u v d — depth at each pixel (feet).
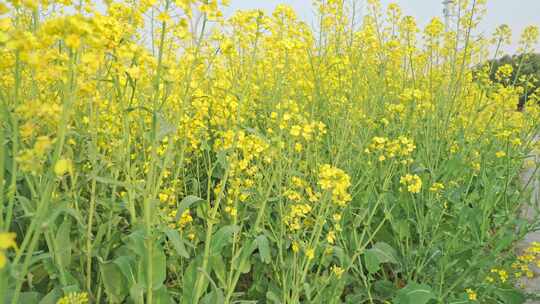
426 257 10.57
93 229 8.47
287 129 9.43
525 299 9.18
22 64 7.45
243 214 8.90
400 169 12.21
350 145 11.16
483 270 9.75
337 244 10.08
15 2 4.61
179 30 6.36
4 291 4.77
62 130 4.43
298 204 8.65
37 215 4.54
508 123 15.85
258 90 14.12
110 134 8.11
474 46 15.17
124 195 8.33
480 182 13.48
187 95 7.04
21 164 4.29
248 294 9.38
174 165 10.13
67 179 9.23
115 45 6.21
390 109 12.62
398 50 15.35
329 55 14.12
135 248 6.46
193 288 7.39
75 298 6.34
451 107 12.60
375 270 8.93
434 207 10.61
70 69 4.43
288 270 8.04
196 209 10.43
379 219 11.24
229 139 8.36
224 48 7.72
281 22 11.10
